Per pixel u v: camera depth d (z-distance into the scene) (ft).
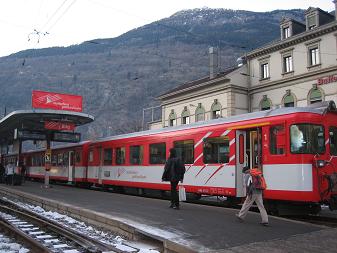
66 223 38.24
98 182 78.84
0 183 102.78
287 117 40.16
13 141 111.65
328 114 41.27
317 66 102.47
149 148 62.18
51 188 80.53
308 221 38.14
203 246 25.35
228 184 46.19
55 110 75.66
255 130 44.83
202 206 45.19
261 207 32.81
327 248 24.89
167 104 147.43
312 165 38.42
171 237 27.76
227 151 46.83
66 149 97.91
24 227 36.27
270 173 41.04
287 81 110.22
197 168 51.34
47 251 25.09
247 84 123.13
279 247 25.13
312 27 109.09
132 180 66.03
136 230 29.94
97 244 27.66
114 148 73.20
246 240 27.12
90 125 364.79
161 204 47.19
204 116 128.98
